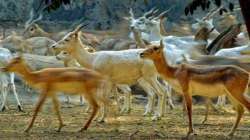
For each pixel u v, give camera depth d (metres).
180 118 38.09
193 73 28.55
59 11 86.75
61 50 36.09
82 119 36.84
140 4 88.94
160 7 89.25
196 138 28.20
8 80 49.06
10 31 78.62
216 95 28.48
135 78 37.53
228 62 34.97
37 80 29.77
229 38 49.75
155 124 34.53
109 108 34.81
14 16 83.88
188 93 28.75
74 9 86.88
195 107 46.19
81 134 29.61
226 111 42.50
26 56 53.91
